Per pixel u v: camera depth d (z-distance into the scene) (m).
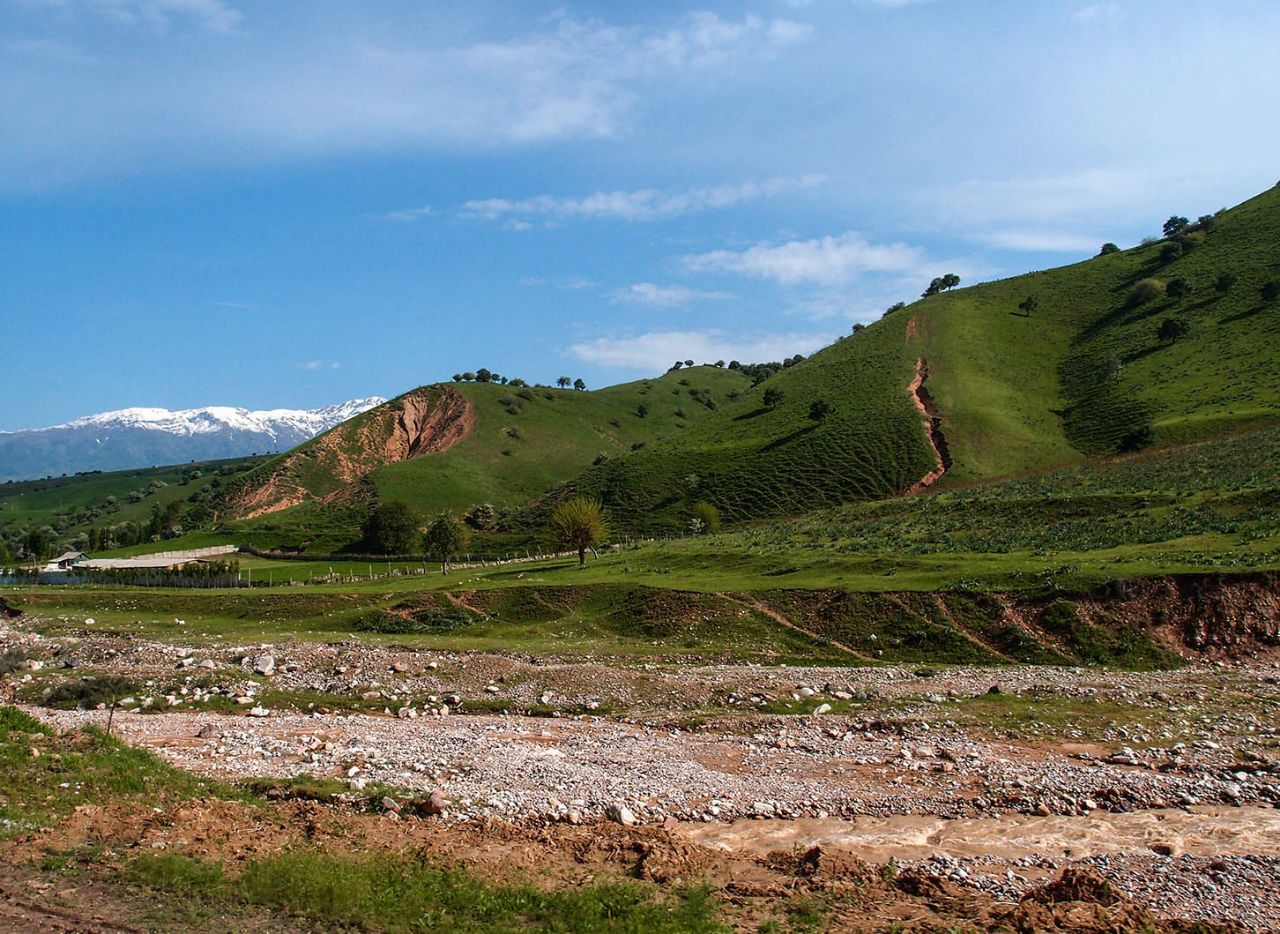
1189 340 143.88
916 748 30.39
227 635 58.78
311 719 36.81
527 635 59.38
